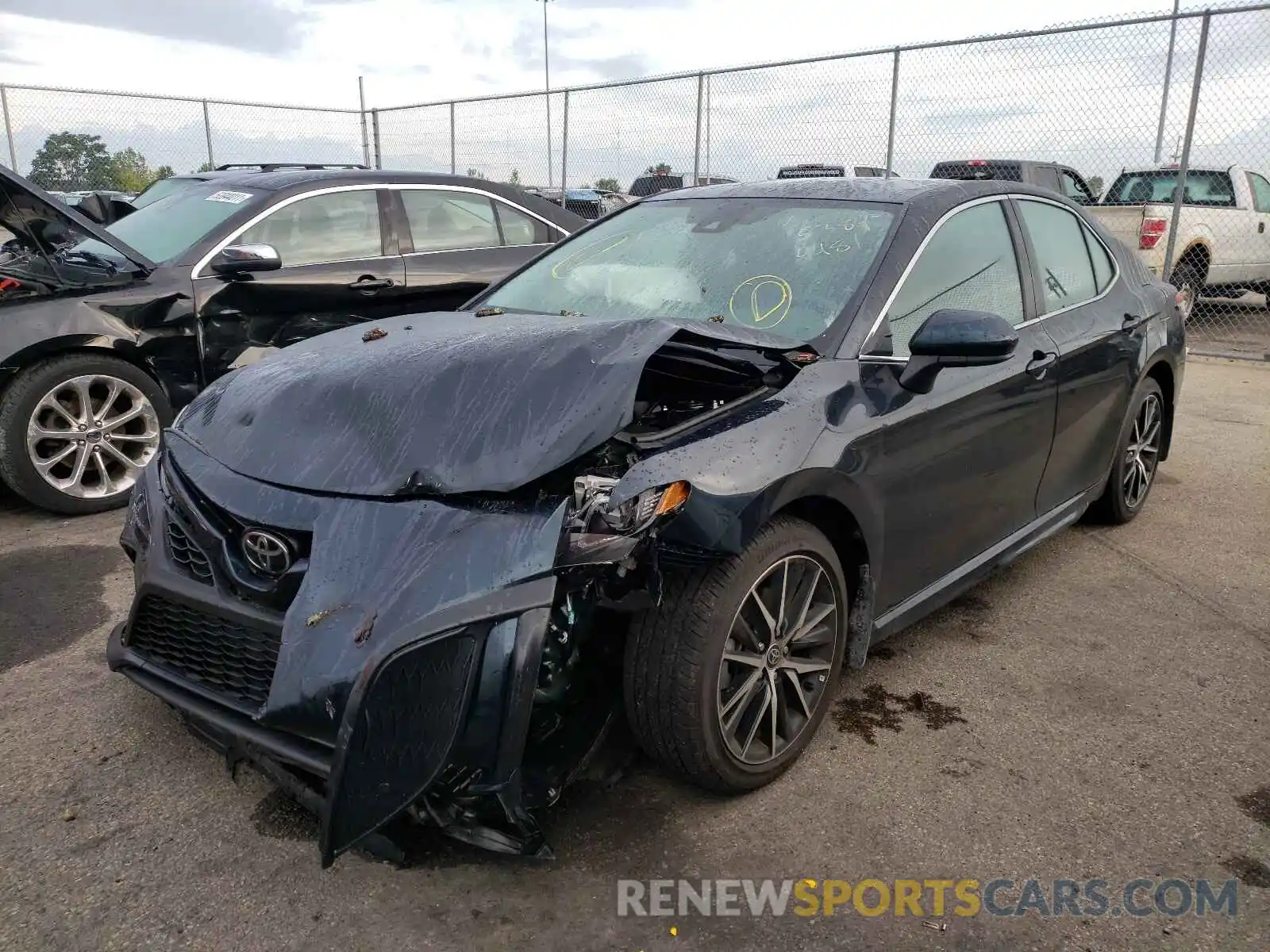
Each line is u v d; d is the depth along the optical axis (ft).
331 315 18.57
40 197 14.67
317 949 6.83
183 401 17.03
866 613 9.43
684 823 8.20
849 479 8.64
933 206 10.79
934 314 9.07
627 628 7.86
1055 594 13.16
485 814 6.97
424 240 19.97
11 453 15.30
